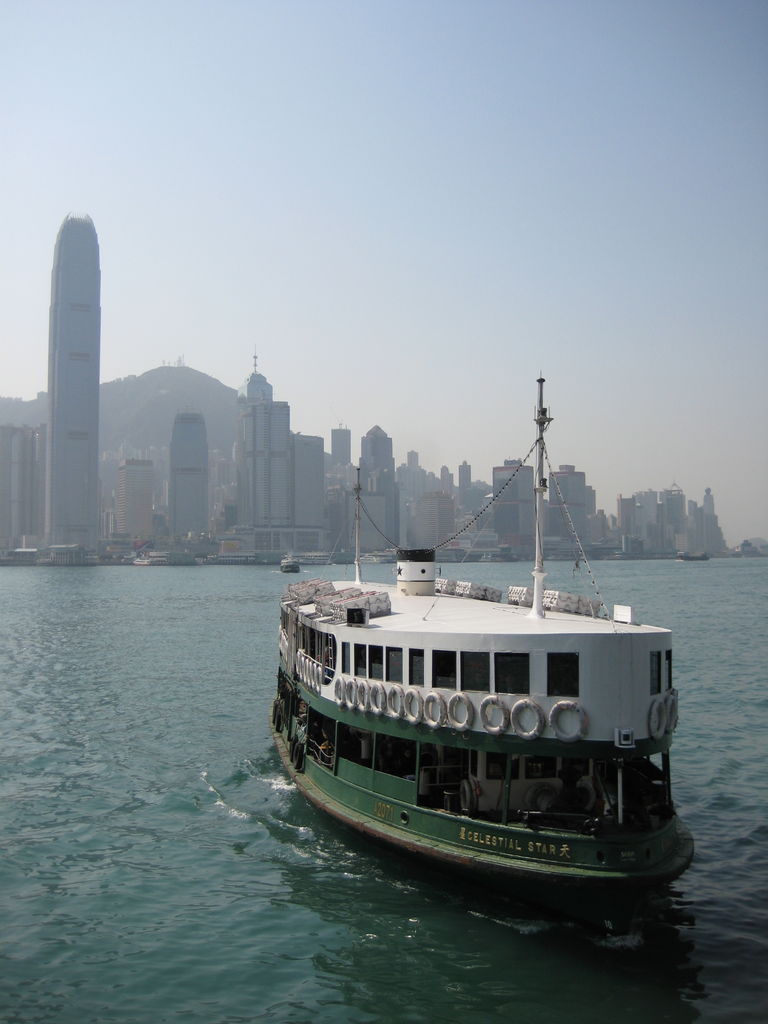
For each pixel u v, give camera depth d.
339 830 32.78
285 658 46.69
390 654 29.38
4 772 42.94
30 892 28.75
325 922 26.11
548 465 30.02
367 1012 21.42
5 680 70.81
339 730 32.88
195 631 111.69
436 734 27.28
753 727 50.94
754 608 143.12
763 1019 20.86
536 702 25.22
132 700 61.75
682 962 23.67
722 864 30.64
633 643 25.03
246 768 43.34
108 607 158.25
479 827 25.69
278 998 22.12
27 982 23.03
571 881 23.56
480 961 23.59
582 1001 21.72
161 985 22.83
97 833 34.22
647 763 29.53
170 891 28.72
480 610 34.91
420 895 27.80
